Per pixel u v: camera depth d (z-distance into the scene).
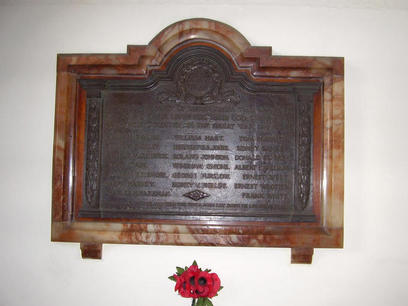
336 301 2.31
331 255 2.34
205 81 2.38
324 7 2.43
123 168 2.35
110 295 2.34
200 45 2.38
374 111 2.39
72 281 2.35
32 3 2.45
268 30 2.42
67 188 2.32
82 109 2.39
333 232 2.25
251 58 2.34
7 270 2.35
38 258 2.36
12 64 2.44
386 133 2.38
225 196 2.33
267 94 2.38
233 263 2.34
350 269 2.32
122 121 2.38
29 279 2.35
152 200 2.33
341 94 2.31
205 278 2.00
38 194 2.38
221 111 2.38
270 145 2.36
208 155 2.35
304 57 2.32
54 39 2.45
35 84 2.43
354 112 2.39
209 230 2.26
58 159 2.30
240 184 2.34
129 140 2.37
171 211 2.32
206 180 2.34
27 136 2.41
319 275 2.33
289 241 2.25
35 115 2.42
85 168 2.36
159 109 2.38
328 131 2.32
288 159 2.35
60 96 2.34
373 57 2.41
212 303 2.20
